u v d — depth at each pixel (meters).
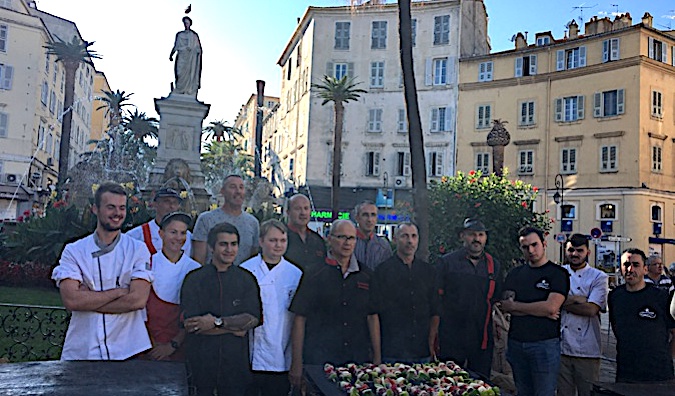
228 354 4.36
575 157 34.25
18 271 12.69
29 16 40.12
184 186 16.22
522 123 36.09
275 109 53.72
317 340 4.83
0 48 38.94
